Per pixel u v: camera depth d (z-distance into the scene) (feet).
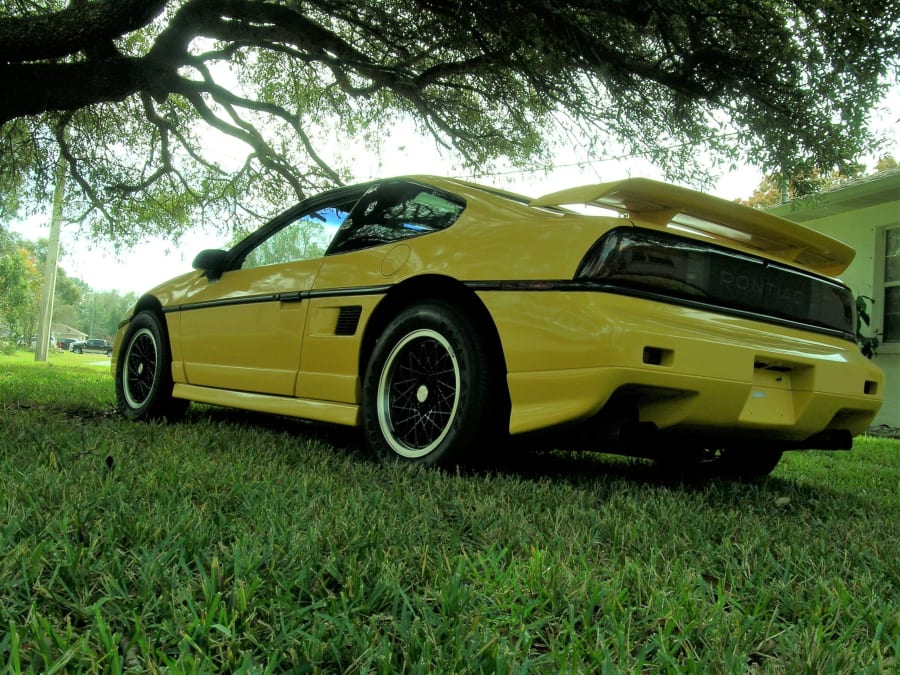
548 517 6.30
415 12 25.66
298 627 3.61
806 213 34.37
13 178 33.27
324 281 10.87
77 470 6.89
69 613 3.67
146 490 6.22
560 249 7.97
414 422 9.32
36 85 21.42
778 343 8.40
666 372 7.36
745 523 6.91
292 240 12.25
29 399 16.58
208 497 6.24
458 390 8.60
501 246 8.63
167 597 3.80
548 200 8.66
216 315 12.92
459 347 8.63
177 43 24.06
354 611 3.86
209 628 3.41
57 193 35.53
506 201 9.32
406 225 10.28
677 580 4.75
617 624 3.93
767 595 4.60
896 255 31.96
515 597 4.24
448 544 5.37
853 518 8.00
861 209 33.19
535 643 3.78
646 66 21.12
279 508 5.94
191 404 17.01
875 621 4.30
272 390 11.46
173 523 5.19
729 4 18.79
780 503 8.55
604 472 10.43
